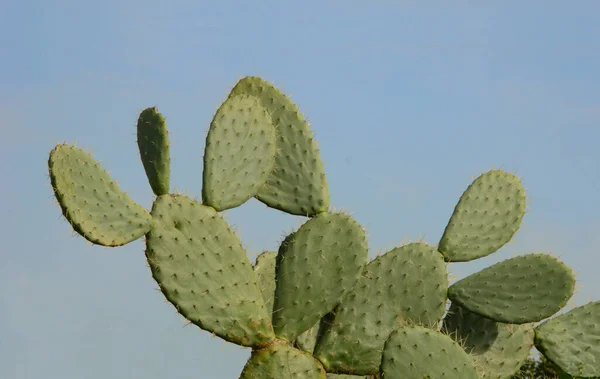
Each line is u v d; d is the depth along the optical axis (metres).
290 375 6.11
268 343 6.18
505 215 7.03
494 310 6.66
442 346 5.74
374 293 6.49
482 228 6.97
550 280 6.66
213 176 6.41
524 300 6.66
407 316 6.48
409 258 6.56
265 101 7.14
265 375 6.10
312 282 6.38
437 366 5.71
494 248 6.96
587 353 6.88
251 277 6.20
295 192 6.91
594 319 6.98
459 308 6.96
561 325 6.95
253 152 6.62
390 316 6.46
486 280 6.73
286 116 7.07
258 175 6.62
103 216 5.89
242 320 6.09
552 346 6.88
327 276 6.40
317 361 6.26
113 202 5.94
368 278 6.52
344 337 6.40
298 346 6.69
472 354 6.83
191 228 6.09
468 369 5.73
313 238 6.46
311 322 6.36
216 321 6.04
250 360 6.15
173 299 5.96
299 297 6.36
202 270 6.05
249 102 6.72
